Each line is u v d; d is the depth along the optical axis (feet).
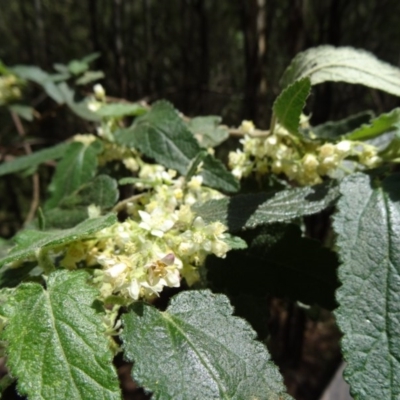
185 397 0.28
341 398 0.85
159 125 0.55
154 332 0.31
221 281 0.46
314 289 0.44
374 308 0.32
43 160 0.66
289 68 0.53
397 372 0.30
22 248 0.35
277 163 0.47
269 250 0.45
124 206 0.48
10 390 0.80
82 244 0.38
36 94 1.48
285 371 1.39
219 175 0.49
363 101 1.35
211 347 0.31
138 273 0.33
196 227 0.36
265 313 0.47
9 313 0.30
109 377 0.28
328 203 0.40
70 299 0.31
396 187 0.38
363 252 0.35
